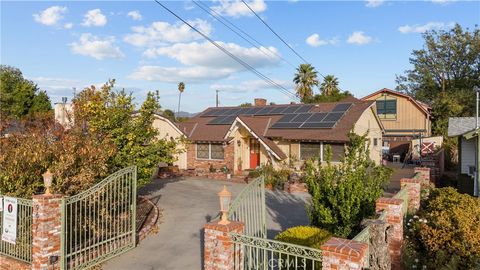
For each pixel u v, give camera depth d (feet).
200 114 113.09
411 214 33.40
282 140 81.71
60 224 27.50
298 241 23.95
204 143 91.97
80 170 35.68
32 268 26.94
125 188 34.60
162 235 38.42
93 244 30.63
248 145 90.68
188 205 52.60
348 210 28.02
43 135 41.60
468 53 145.07
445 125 124.88
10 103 133.80
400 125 123.65
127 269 29.66
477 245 25.38
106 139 42.52
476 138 53.98
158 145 49.98
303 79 162.81
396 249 25.17
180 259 31.48
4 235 28.89
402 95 122.31
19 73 154.71
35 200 26.66
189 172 87.04
